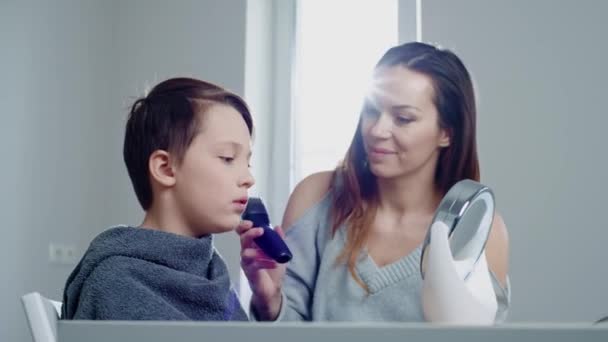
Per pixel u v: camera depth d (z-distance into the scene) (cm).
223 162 90
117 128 254
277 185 229
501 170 190
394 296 118
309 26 235
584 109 184
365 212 126
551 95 188
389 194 126
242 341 47
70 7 247
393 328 43
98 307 74
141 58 252
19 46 229
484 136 192
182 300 80
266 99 233
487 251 115
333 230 127
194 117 89
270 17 238
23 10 231
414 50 127
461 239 74
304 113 232
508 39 193
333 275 124
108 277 76
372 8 229
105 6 260
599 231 179
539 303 182
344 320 120
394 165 124
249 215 109
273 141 232
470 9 198
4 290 217
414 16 218
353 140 130
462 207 74
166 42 247
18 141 226
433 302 68
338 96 229
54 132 238
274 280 111
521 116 190
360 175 128
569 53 187
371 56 227
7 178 221
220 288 84
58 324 54
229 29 235
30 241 226
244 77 229
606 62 183
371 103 127
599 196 180
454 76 124
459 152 125
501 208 188
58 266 235
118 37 258
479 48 196
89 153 250
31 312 55
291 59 234
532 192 186
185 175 88
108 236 81
